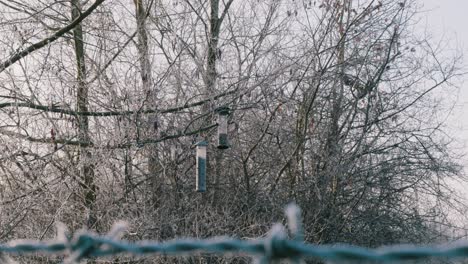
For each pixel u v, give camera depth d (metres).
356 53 15.69
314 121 15.34
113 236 2.50
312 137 15.30
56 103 12.82
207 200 13.71
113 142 12.79
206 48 14.56
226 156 14.34
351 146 15.58
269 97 14.59
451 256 1.79
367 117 15.70
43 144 12.66
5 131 12.17
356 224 15.52
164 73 13.78
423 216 15.98
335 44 15.63
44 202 11.98
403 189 15.96
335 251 1.90
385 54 15.90
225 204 13.93
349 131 15.62
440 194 16.00
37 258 9.16
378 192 15.68
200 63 14.45
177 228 12.48
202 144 11.19
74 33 13.76
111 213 12.24
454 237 15.59
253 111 14.89
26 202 11.75
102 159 12.57
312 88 15.12
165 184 13.14
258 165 14.88
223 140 11.38
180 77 14.03
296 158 14.91
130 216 12.20
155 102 13.45
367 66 15.88
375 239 15.48
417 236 15.75
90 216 12.19
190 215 12.62
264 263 1.97
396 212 15.84
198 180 11.01
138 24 14.14
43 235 11.13
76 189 12.46
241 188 14.17
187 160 13.59
